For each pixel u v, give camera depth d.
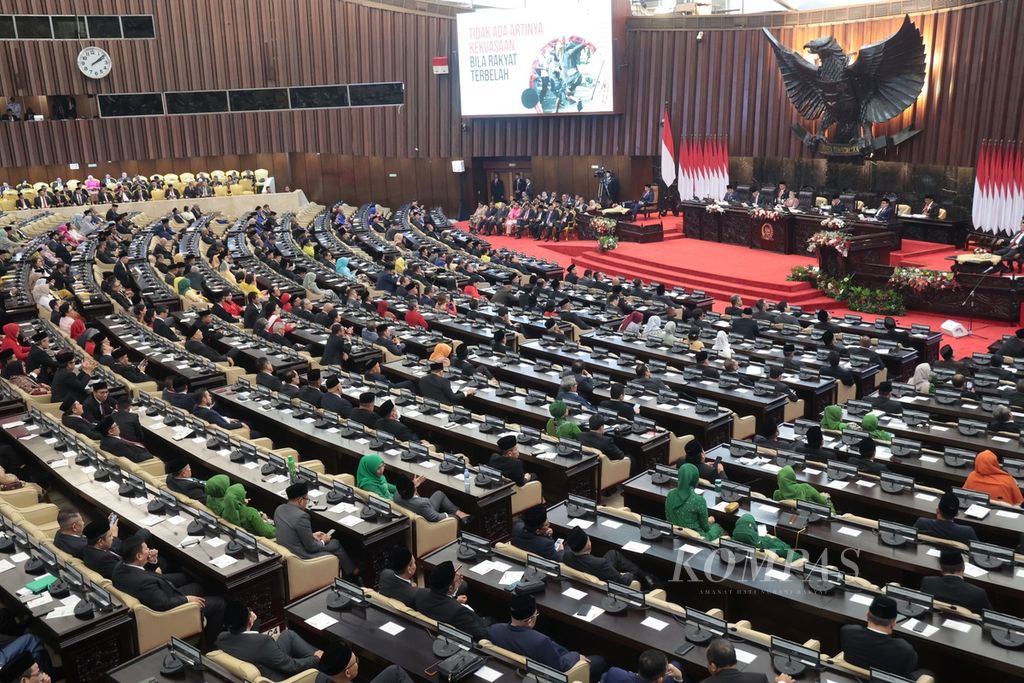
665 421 14.85
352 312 21.69
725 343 18.56
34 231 34.41
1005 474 11.27
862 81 30.31
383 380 16.25
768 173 36.12
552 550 9.83
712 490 11.30
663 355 18.42
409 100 42.09
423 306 22.83
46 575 9.00
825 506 10.31
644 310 22.03
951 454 12.12
